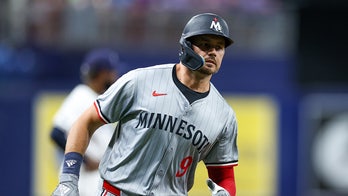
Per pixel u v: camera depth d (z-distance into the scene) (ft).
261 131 132.46
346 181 132.16
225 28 62.08
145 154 63.05
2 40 140.46
